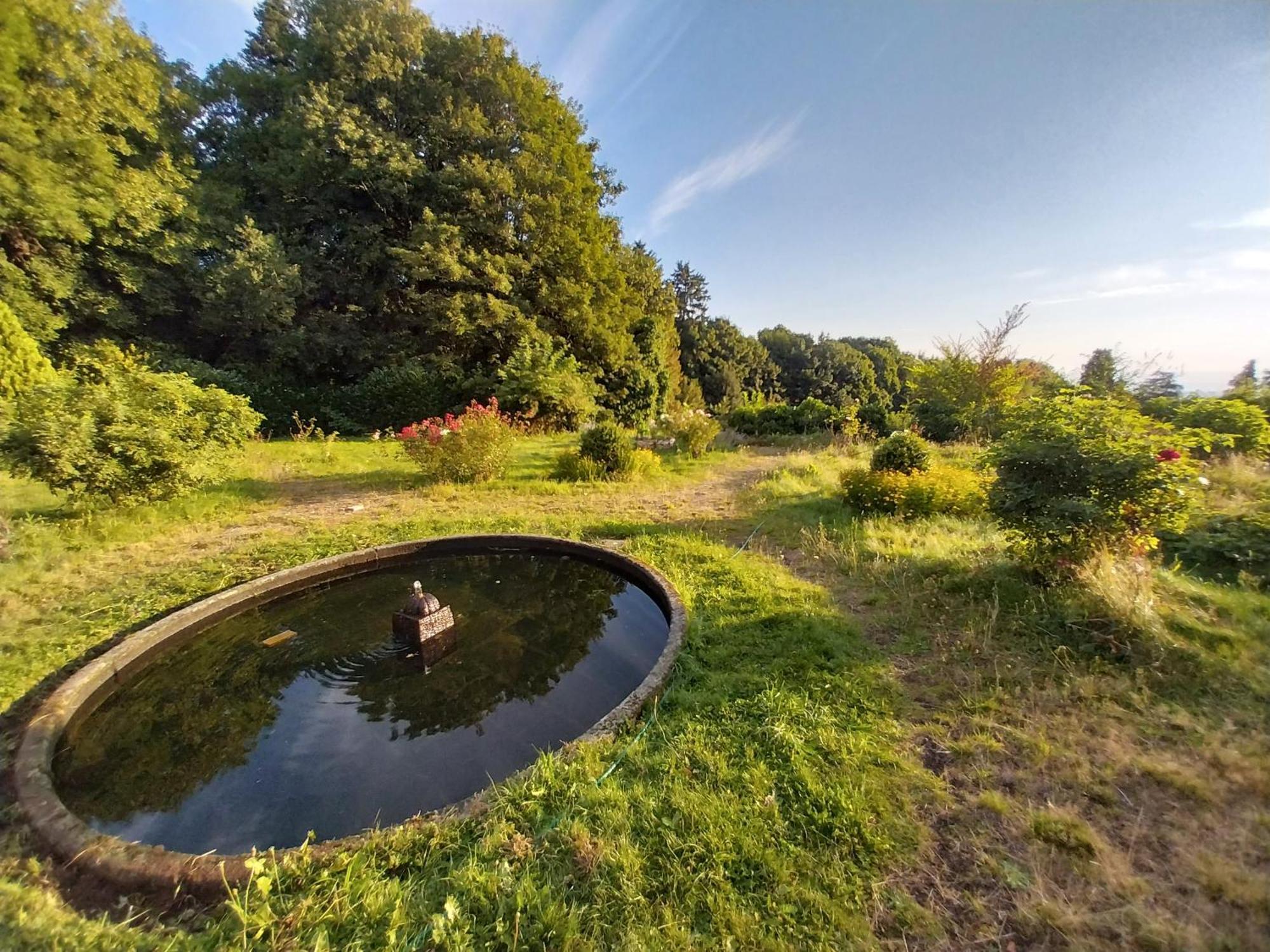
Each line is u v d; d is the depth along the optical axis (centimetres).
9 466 488
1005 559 399
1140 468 316
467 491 723
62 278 1146
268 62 1620
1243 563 368
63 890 165
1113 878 157
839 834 177
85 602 388
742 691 263
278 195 1479
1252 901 147
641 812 188
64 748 255
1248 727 224
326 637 357
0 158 1010
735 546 509
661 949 142
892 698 255
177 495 585
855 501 635
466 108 1505
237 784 233
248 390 1248
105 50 1145
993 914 150
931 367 1350
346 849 175
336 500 679
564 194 1625
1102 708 240
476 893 156
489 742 256
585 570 466
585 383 1574
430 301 1427
